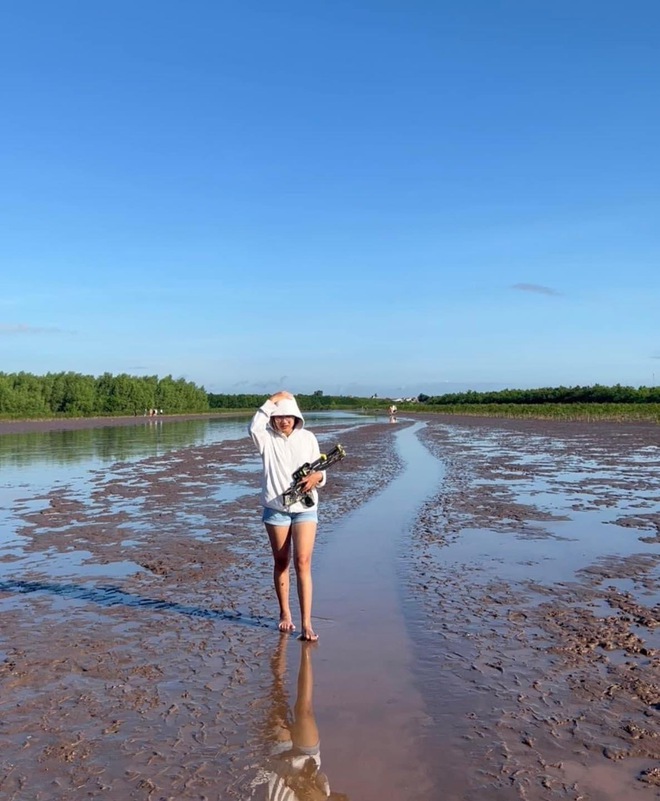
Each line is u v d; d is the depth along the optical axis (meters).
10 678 5.09
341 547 9.23
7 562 8.76
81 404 86.50
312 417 94.25
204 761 3.88
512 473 17.83
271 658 5.42
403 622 6.21
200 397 128.62
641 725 4.23
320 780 3.67
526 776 3.68
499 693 4.71
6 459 24.45
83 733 4.23
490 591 7.12
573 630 5.92
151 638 5.92
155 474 18.77
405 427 52.09
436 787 3.59
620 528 10.30
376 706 4.55
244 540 9.91
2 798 3.54
